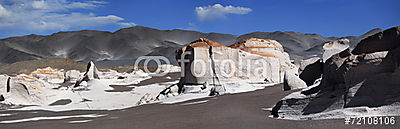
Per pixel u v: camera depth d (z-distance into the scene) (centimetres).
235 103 1348
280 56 3008
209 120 926
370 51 853
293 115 927
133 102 2588
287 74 1709
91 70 3856
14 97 2427
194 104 1513
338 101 842
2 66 7981
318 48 15338
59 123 1059
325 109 866
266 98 1427
